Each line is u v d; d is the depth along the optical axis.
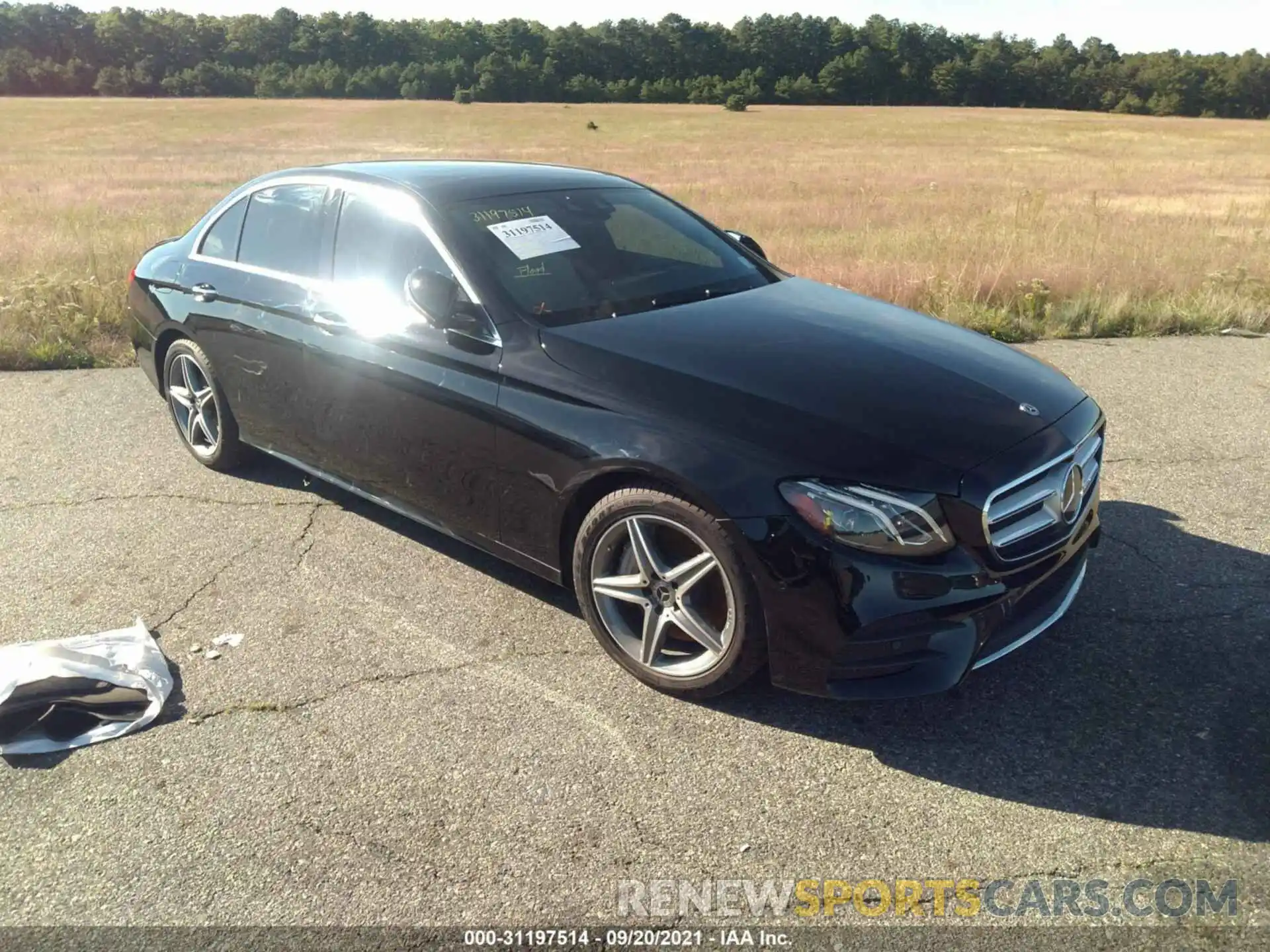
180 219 13.92
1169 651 3.29
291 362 4.14
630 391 3.04
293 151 37.22
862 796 2.66
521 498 3.34
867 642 2.68
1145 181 24.52
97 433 5.54
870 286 8.26
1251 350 7.11
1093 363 6.79
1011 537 2.82
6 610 3.64
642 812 2.61
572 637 3.45
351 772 2.77
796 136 53.47
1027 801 2.62
